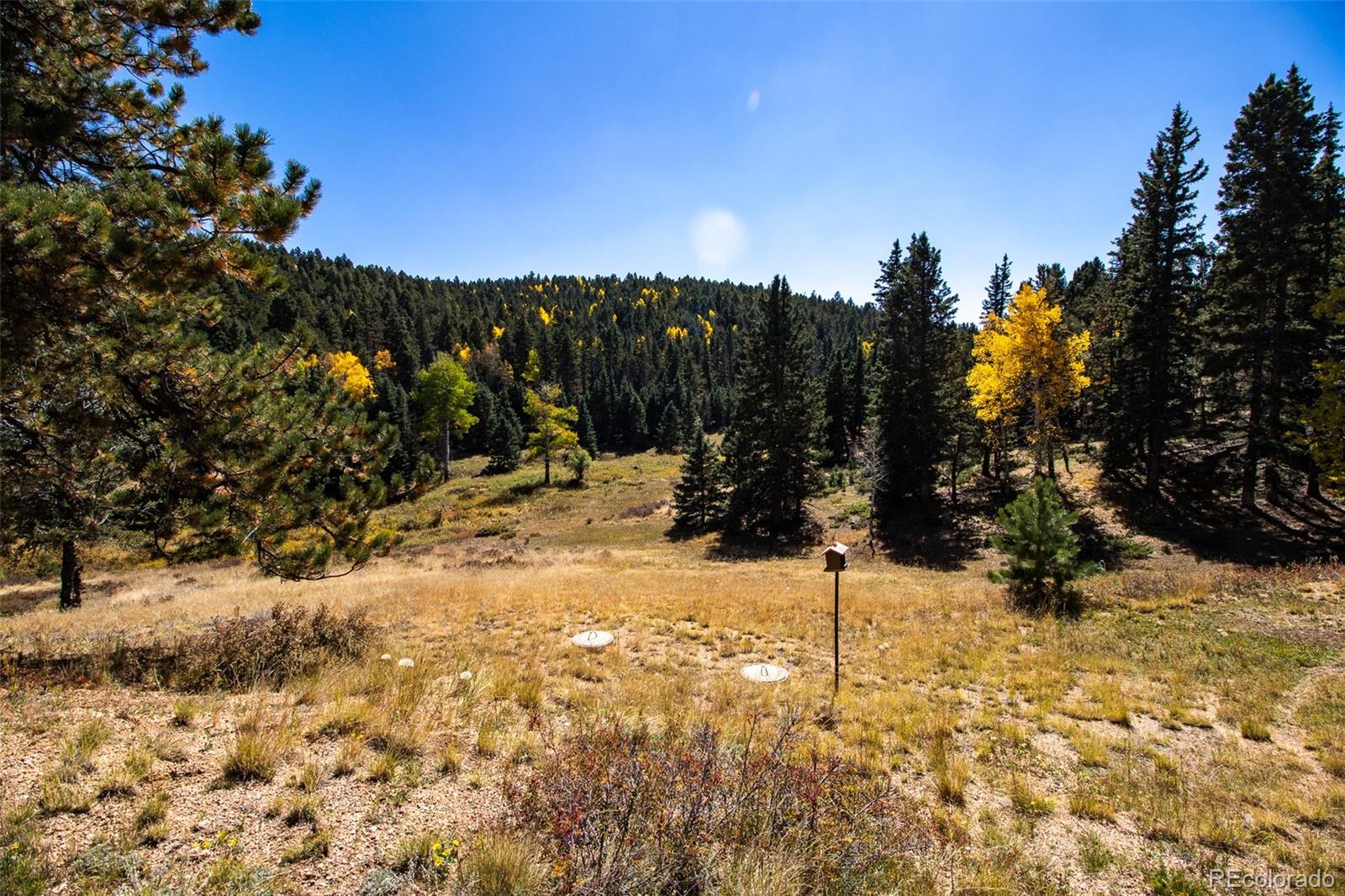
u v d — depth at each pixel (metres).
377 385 69.25
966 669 9.56
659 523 38.88
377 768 4.57
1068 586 13.54
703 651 10.57
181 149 6.53
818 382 34.94
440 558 29.33
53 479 6.71
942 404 30.28
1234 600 12.35
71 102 5.81
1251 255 21.08
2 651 7.53
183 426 7.01
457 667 7.99
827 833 3.89
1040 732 7.21
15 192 4.52
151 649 7.94
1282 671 8.69
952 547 26.08
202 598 16.41
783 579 19.70
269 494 7.57
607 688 7.95
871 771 5.97
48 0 5.66
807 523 32.62
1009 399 27.48
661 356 114.00
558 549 32.69
